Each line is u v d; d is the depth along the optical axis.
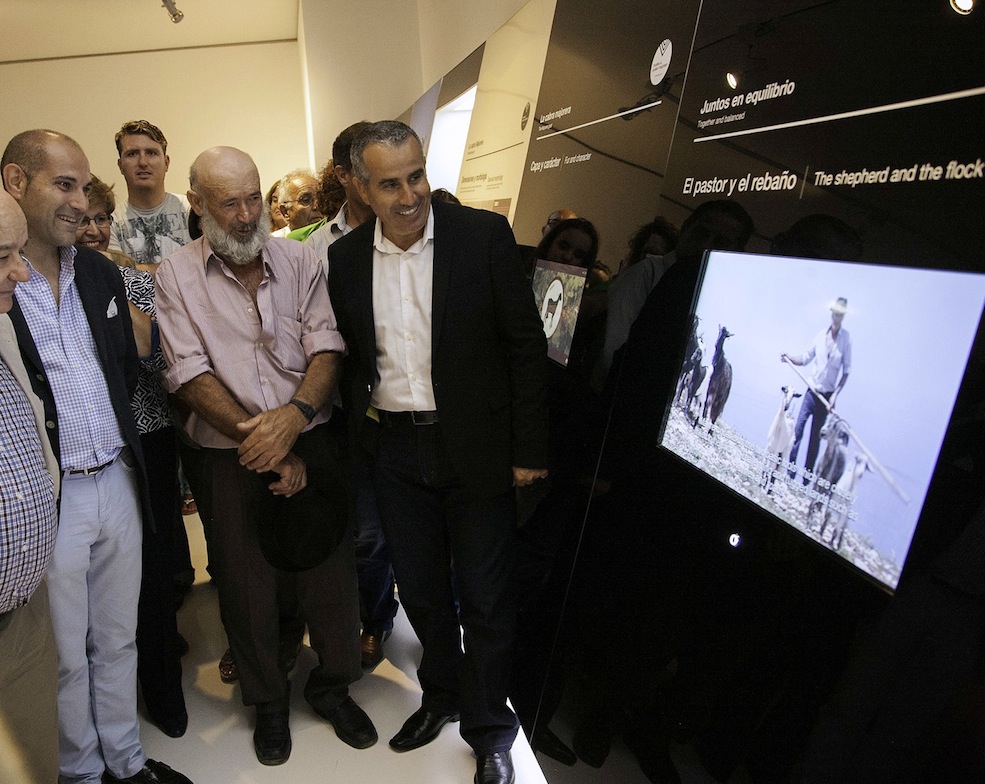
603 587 1.72
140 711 2.31
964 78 0.88
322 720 2.25
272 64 6.87
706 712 1.31
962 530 0.85
